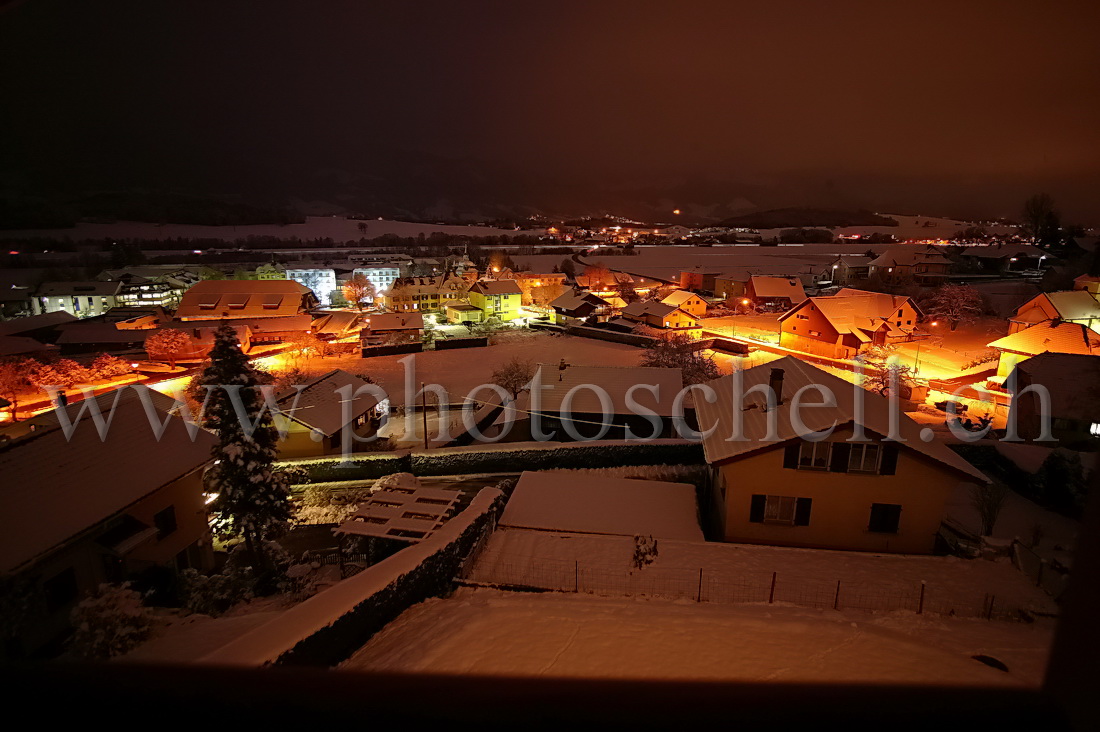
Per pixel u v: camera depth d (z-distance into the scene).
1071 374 28.89
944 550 15.73
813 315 52.41
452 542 13.62
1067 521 19.42
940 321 59.19
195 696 2.24
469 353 57.28
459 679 2.49
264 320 63.56
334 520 22.48
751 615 10.18
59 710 2.15
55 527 13.27
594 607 10.64
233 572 16.11
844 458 15.57
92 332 54.91
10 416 38.12
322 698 2.33
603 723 2.23
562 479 20.84
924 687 1.98
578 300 77.06
